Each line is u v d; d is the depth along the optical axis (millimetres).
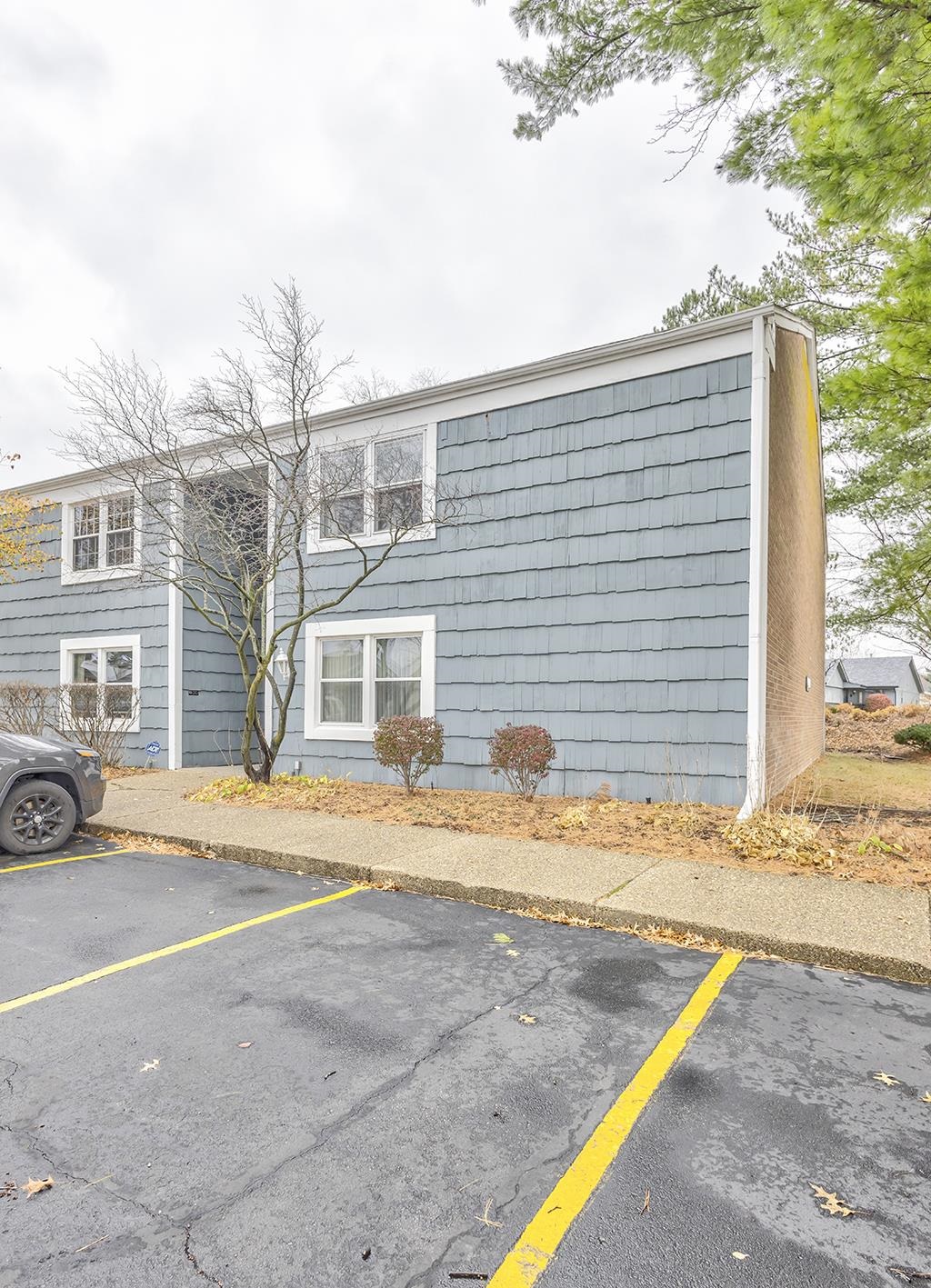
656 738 7961
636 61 7344
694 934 4375
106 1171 2275
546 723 8664
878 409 8656
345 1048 3045
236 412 9859
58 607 13969
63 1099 2678
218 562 12227
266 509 10023
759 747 7383
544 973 3855
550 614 8688
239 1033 3174
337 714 10586
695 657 7777
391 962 4012
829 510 18797
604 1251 1941
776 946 4125
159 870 6047
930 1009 3453
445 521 9000
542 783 8672
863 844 5957
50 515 14125
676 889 5020
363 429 10180
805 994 3607
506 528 9031
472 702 9219
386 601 9969
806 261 17516
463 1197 2150
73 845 6984
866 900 4781
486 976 3814
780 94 7191
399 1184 2205
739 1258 1915
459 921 4738
